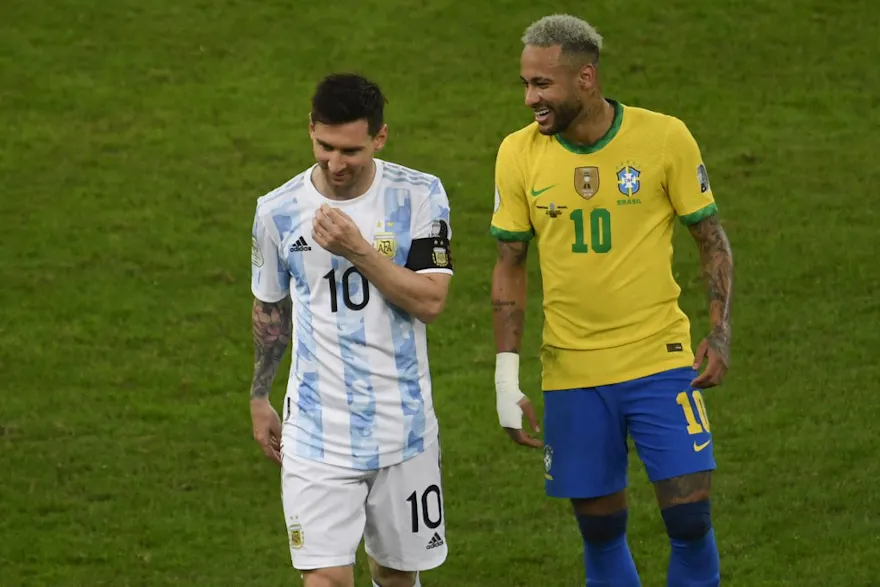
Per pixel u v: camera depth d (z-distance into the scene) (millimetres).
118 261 37156
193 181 41531
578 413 19906
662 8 51406
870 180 41344
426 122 44969
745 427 28922
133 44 49562
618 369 19562
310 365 18266
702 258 19766
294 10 51656
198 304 35125
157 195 40719
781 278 35938
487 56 48875
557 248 19688
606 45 49188
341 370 18078
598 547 20609
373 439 18172
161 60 48688
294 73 47906
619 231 19406
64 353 32625
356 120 17250
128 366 32125
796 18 50812
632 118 19391
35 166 42219
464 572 23609
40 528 25156
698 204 19484
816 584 22703
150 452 28281
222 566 23875
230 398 30781
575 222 19484
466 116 45375
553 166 19547
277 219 18172
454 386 31359
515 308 20312
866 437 28312
